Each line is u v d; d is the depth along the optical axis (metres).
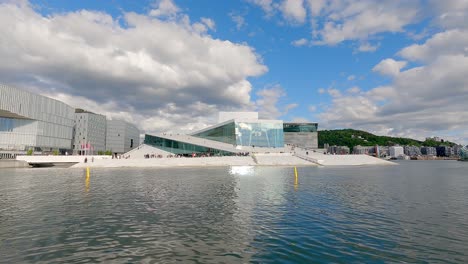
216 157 75.19
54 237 12.73
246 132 93.19
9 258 10.36
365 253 10.79
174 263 9.85
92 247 11.46
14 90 89.62
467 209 18.67
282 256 10.48
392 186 30.86
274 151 92.19
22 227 14.33
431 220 15.74
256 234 13.11
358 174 47.38
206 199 22.12
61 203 20.62
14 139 94.88
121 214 17.06
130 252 10.90
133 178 39.50
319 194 24.69
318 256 10.49
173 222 15.23
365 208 18.83
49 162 73.19
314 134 137.50
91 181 35.75
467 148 172.00
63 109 112.94
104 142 161.62
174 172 51.31
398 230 13.79
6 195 24.48
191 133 102.62
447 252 10.92
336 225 14.63
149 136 96.06
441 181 37.34
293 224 14.80
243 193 25.20
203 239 12.41
